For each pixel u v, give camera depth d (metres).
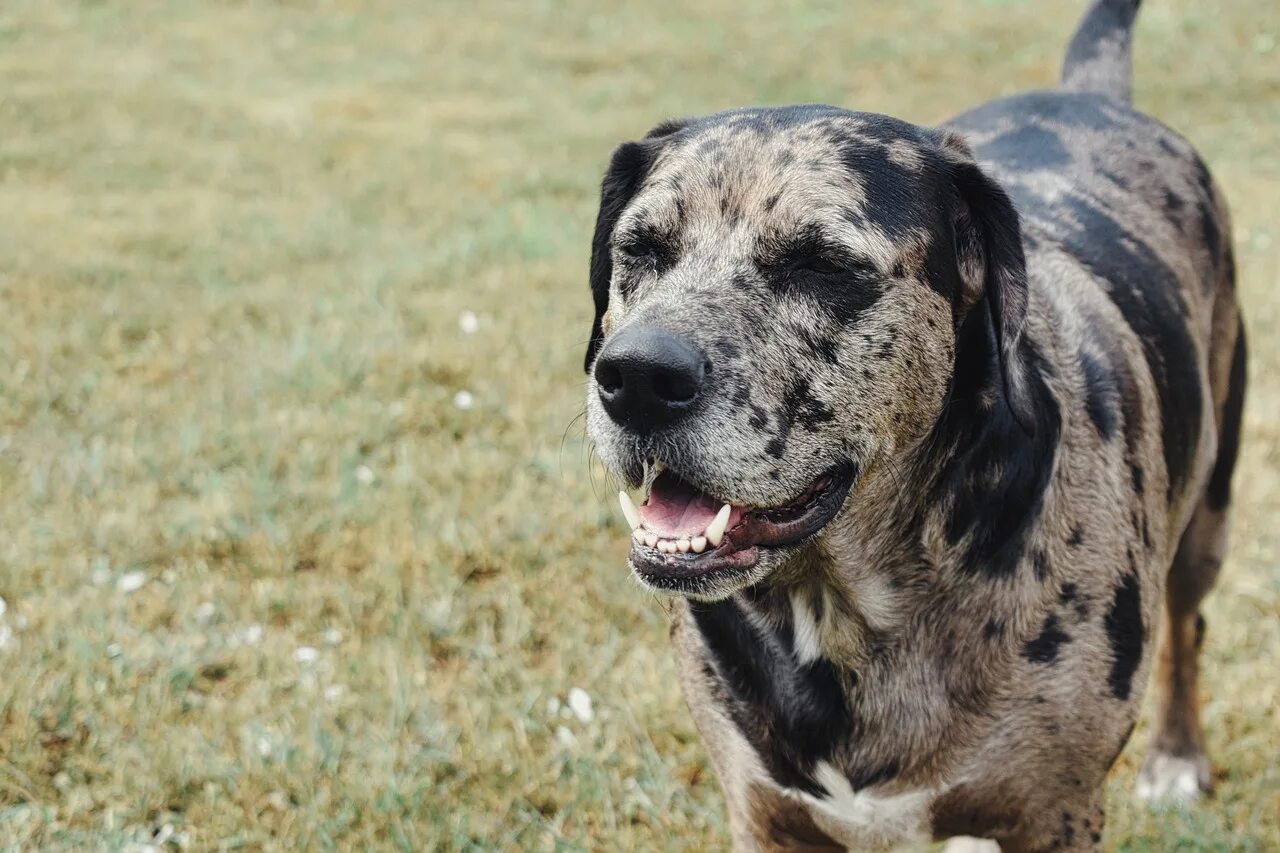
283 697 4.11
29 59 14.12
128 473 5.33
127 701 4.00
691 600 2.83
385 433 5.70
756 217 2.58
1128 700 2.76
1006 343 2.60
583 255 8.14
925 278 2.63
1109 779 3.86
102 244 8.39
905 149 2.69
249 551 4.85
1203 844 3.47
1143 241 3.47
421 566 4.72
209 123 11.86
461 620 4.43
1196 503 3.69
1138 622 2.79
